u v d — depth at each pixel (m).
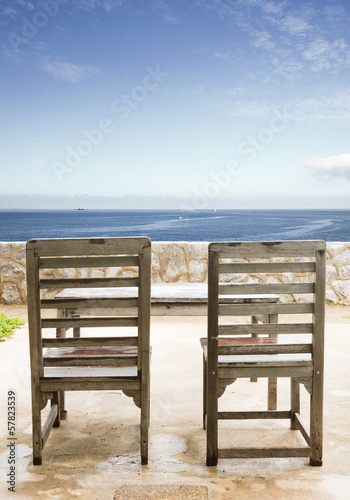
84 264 2.19
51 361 2.26
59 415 2.81
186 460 2.37
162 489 2.06
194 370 3.92
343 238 72.94
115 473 2.22
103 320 2.24
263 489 2.06
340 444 2.54
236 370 2.26
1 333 5.14
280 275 6.79
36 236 80.94
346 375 3.74
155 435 2.69
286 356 2.35
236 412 2.46
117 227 94.88
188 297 2.89
